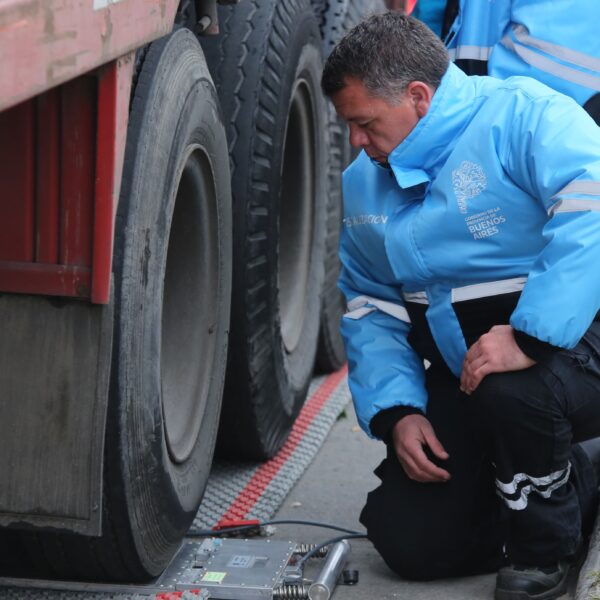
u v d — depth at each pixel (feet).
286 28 25.95
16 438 16.28
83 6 13.34
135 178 17.22
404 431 21.25
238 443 26.99
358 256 22.54
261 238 24.98
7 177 15.30
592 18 22.43
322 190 31.81
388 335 22.34
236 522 23.79
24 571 19.92
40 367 16.07
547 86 21.53
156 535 19.39
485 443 20.11
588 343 19.97
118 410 17.12
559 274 18.35
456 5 25.12
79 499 16.35
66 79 12.98
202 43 24.93
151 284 17.99
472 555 21.34
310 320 31.27
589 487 21.99
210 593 19.92
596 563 20.34
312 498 26.53
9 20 11.55
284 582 20.45
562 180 18.69
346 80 19.79
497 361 19.16
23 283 15.64
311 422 31.50
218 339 23.12
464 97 20.02
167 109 18.42
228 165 22.80
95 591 19.54
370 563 22.44
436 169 20.30
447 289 20.75
